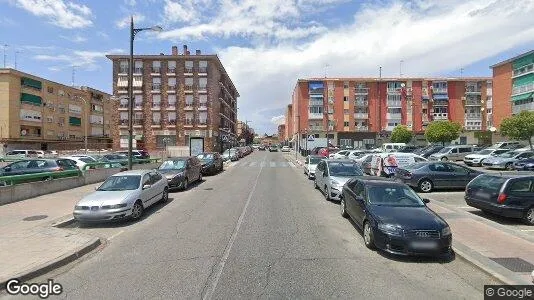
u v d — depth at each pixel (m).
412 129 71.75
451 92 72.31
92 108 72.81
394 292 5.37
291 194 15.30
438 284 5.71
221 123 69.81
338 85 72.06
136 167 25.28
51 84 60.81
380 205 7.98
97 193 10.76
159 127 59.56
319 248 7.52
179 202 13.55
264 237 8.37
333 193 12.95
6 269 6.21
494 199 10.07
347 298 5.14
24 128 55.16
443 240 6.83
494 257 6.87
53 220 10.25
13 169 16.98
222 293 5.28
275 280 5.78
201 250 7.40
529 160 23.88
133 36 16.81
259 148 110.12
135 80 59.62
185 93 59.72
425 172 15.77
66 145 59.66
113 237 8.72
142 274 6.10
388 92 71.94
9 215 10.98
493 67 56.31
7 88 52.12
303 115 72.19
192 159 19.73
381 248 7.03
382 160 19.44
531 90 47.50
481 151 30.66
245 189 17.09
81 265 6.69
